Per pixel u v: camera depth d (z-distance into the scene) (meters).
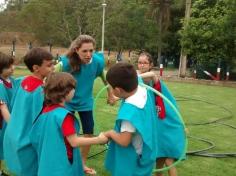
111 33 38.28
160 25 37.88
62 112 3.05
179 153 3.96
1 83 3.98
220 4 18.48
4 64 4.02
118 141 2.95
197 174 5.14
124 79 2.93
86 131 4.88
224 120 8.99
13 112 3.49
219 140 7.07
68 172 3.09
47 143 3.06
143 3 38.31
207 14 18.53
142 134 2.90
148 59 4.08
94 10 39.62
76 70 4.52
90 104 4.82
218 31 18.17
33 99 3.39
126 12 38.03
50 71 3.54
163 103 3.95
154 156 3.06
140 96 3.00
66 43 41.97
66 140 3.08
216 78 19.05
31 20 40.81
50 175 3.04
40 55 3.48
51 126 3.05
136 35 38.53
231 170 5.39
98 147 5.91
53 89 3.06
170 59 39.12
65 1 40.31
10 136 3.41
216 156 5.98
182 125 3.95
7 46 41.41
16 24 44.00
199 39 18.72
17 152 3.33
